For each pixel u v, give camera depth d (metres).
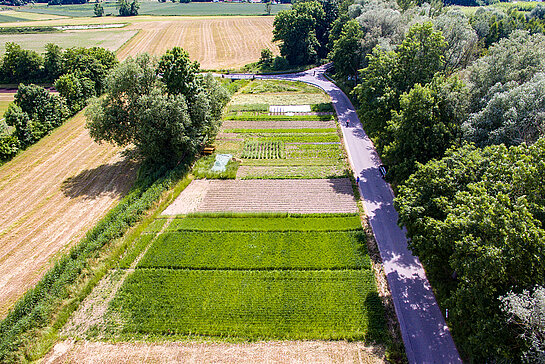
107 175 54.22
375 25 79.25
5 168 55.66
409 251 38.38
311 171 54.00
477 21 86.88
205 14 189.38
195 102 55.31
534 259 22.91
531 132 35.34
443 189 32.34
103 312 32.34
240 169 55.19
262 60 111.50
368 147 60.97
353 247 38.56
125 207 44.69
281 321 30.72
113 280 35.44
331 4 118.25
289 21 106.25
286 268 36.06
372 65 57.44
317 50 116.38
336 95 86.12
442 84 43.56
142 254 38.78
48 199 48.22
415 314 31.25
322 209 45.34
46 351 28.92
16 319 30.23
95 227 40.16
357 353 28.22
